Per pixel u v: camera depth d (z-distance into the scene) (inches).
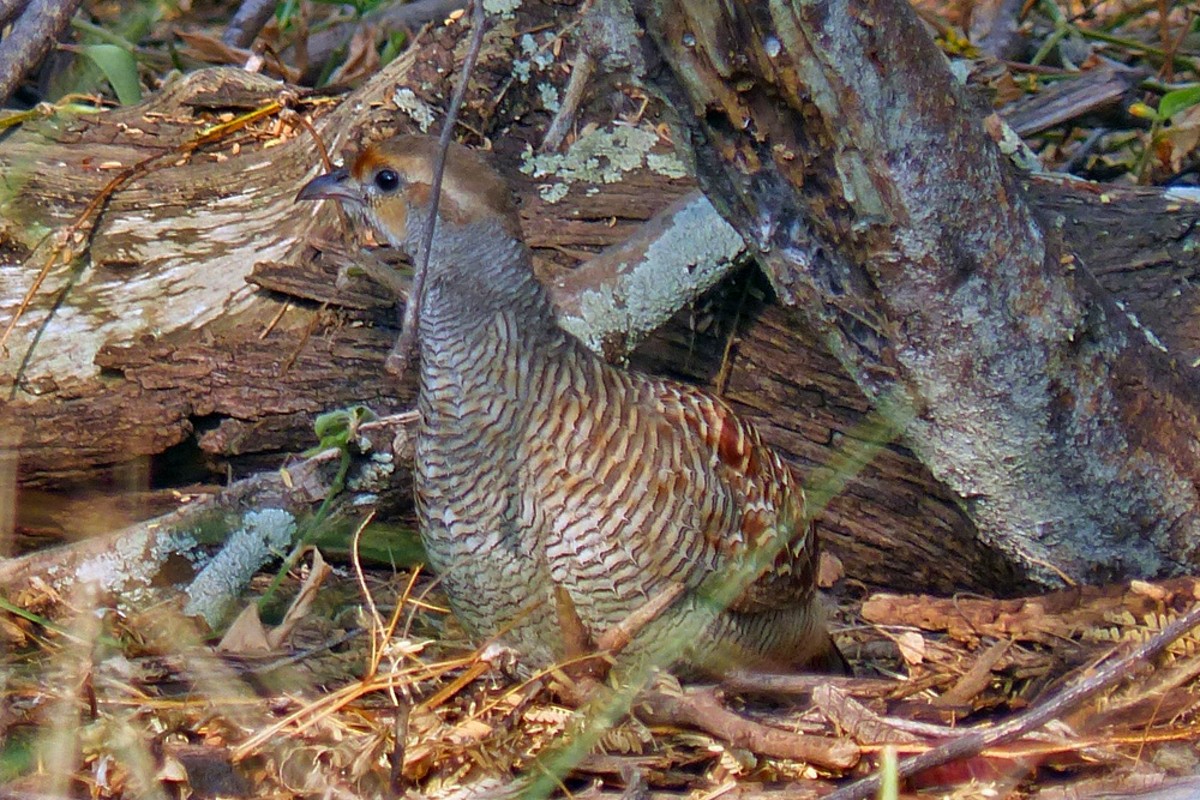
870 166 284.5
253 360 352.5
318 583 308.7
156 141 393.7
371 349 356.5
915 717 283.6
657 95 293.4
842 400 366.6
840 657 334.6
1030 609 314.0
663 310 358.9
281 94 407.8
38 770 251.0
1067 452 317.4
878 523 367.6
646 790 258.5
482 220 286.0
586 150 384.5
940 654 312.5
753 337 367.9
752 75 281.1
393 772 252.5
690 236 357.7
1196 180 478.0
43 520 356.2
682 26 278.1
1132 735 268.7
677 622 295.1
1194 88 416.2
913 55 276.7
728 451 302.0
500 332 285.3
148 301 360.8
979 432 316.5
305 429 354.6
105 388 350.6
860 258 300.4
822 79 275.6
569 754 245.8
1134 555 334.6
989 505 331.3
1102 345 314.5
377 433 335.9
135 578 320.2
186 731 270.1
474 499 287.9
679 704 272.7
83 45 430.6
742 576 289.7
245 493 331.3
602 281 357.7
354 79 466.0
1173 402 327.9
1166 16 490.6
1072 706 245.3
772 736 263.4
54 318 357.4
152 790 244.1
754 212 303.9
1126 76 475.5
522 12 389.1
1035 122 468.1
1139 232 377.7
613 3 285.9
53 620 304.5
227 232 371.9
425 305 289.3
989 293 299.1
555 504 284.8
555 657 295.1
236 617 316.5
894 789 210.4
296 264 360.5
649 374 352.2
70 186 377.1
